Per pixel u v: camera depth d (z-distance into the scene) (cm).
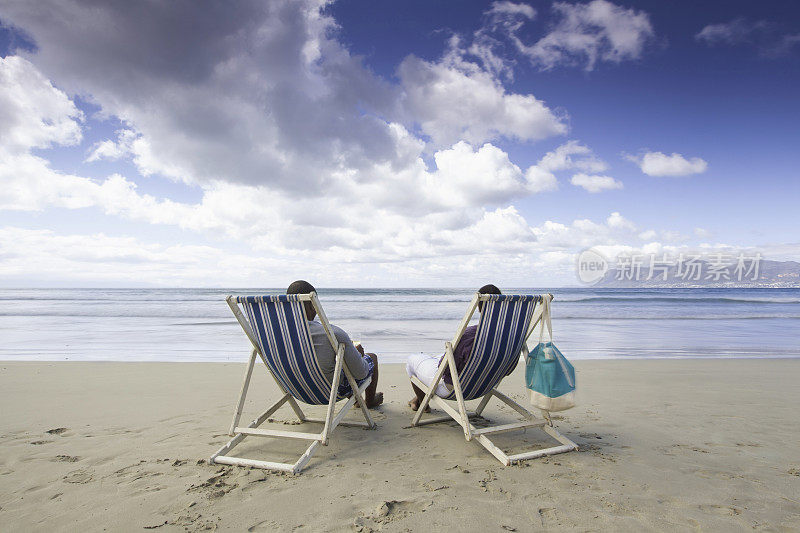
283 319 304
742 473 289
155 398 483
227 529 216
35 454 314
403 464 299
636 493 258
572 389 313
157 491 256
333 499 247
